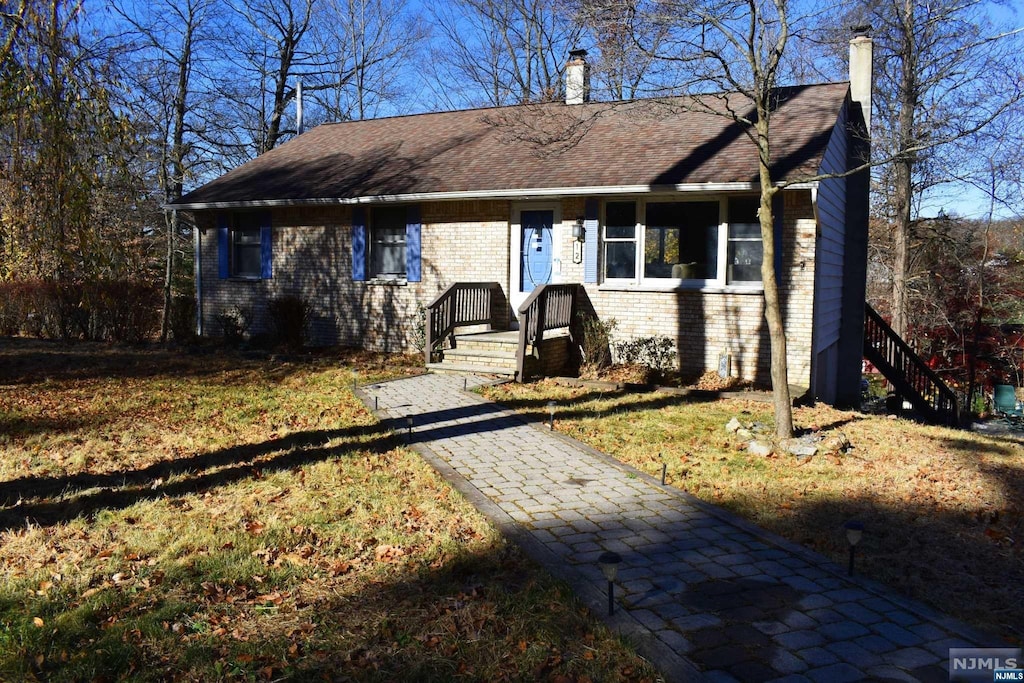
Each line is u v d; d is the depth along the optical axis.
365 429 9.32
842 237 15.97
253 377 13.05
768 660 4.07
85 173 12.98
